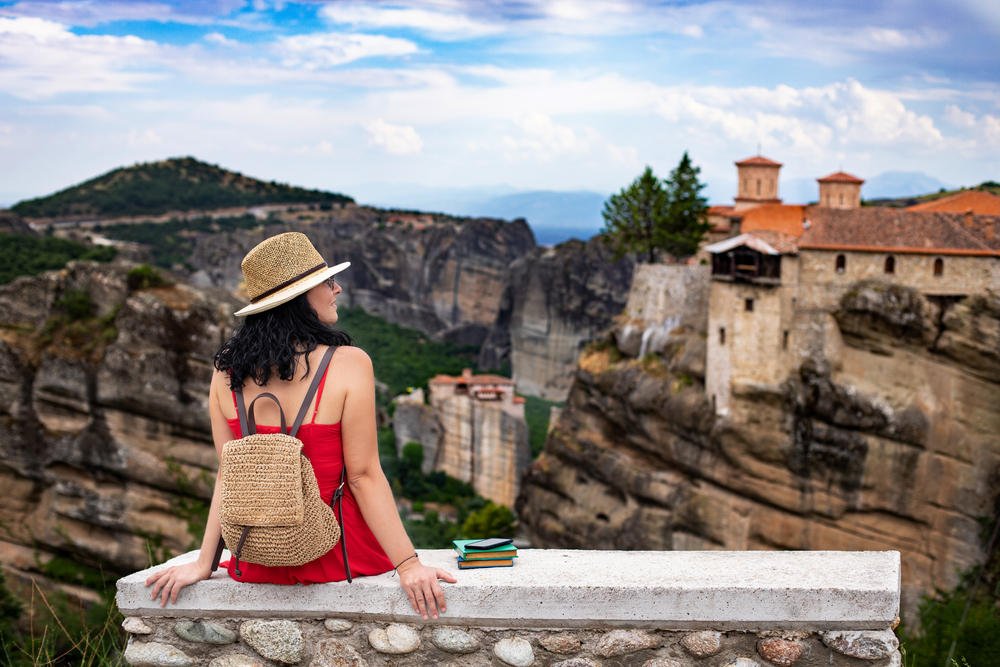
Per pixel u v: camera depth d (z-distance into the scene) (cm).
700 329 5197
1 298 4447
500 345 15288
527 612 398
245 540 376
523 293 14388
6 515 4316
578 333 13812
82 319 4341
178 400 4141
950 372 4347
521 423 9512
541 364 14112
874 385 4497
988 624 2175
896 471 4428
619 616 396
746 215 4872
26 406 4269
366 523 418
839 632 386
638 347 5606
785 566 419
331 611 405
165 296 4259
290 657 408
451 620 400
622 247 5962
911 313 4306
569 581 400
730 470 4888
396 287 17550
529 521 6469
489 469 9462
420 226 18725
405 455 9719
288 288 395
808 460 4591
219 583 412
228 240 17788
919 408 4378
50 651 725
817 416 4528
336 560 405
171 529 4228
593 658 398
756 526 4853
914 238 4384
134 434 4206
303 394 388
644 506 5394
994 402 4284
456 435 9606
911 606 4422
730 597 391
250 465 372
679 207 5556
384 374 14462
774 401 4625
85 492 4259
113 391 4150
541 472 6353
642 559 437
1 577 1731
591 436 5944
